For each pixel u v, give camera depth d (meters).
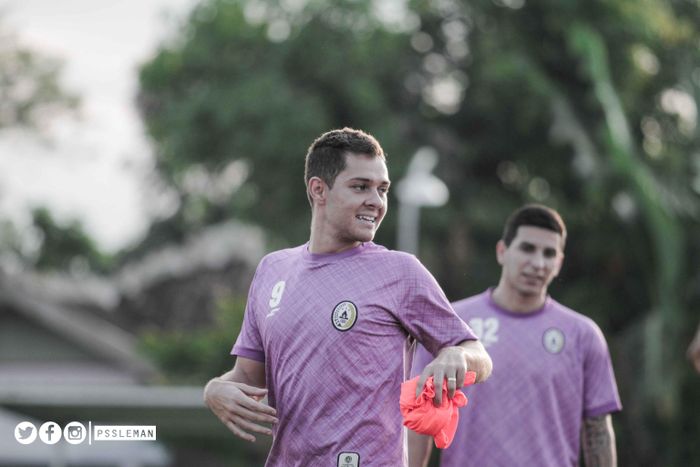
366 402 14.20
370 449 14.16
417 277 14.52
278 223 86.38
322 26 84.44
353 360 14.21
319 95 84.75
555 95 77.31
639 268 72.31
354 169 14.41
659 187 68.81
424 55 88.19
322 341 14.30
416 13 86.50
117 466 45.59
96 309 91.44
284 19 85.94
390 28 86.19
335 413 14.23
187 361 70.88
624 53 78.19
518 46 80.50
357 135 14.60
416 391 13.52
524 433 20.23
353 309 14.27
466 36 86.56
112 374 69.75
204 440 42.38
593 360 20.59
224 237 97.81
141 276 100.25
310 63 84.31
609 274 73.38
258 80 83.19
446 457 20.48
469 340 14.48
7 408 36.34
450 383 13.44
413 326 14.53
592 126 78.00
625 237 72.00
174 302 101.38
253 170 84.56
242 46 86.62
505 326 20.59
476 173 86.44
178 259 99.44
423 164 64.94
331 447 14.20
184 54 87.12
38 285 70.56
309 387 14.32
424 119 87.12
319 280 14.55
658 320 64.44
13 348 69.88
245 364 15.41
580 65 76.75
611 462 20.53
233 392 14.55
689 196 73.44
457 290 84.94
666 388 63.09
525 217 20.61
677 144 77.62
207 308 100.56
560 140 73.69
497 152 84.94
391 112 85.12
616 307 73.19
